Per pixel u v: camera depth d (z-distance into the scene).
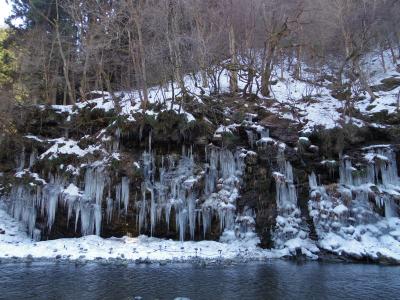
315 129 17.89
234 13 23.69
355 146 17.98
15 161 19.23
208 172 17.22
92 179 17.00
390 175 17.31
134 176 16.73
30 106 20.34
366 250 14.45
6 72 26.48
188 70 23.47
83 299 8.71
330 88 23.38
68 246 15.07
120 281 10.50
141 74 20.56
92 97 23.44
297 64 25.56
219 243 15.96
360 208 16.16
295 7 24.95
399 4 25.94
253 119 18.83
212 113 18.34
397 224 15.82
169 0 21.41
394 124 18.73
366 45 24.33
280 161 17.00
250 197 16.81
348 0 24.19
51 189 17.06
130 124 17.44
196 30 24.02
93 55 23.66
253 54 25.52
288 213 16.30
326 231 15.70
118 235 16.80
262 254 15.05
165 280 10.72
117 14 21.30
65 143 18.62
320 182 17.25
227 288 9.91
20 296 8.87
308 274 11.82
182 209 16.50
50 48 24.92
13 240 16.12
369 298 9.08
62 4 24.78
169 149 17.70
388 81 23.23
